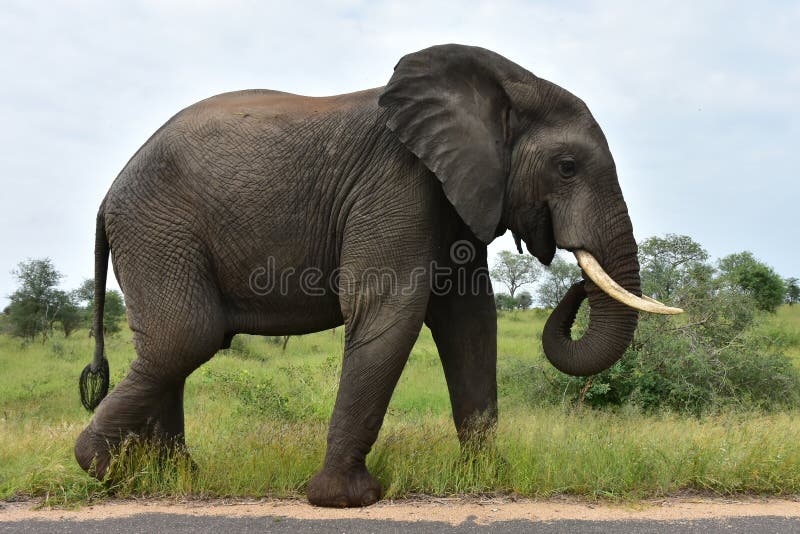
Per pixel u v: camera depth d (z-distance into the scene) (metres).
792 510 4.45
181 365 4.97
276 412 8.35
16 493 4.86
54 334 30.34
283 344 21.95
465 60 5.00
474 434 5.27
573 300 5.33
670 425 6.94
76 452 4.97
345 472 4.58
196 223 4.98
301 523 4.06
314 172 4.97
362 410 4.63
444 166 4.76
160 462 5.18
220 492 4.83
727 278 10.90
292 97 5.46
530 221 5.10
